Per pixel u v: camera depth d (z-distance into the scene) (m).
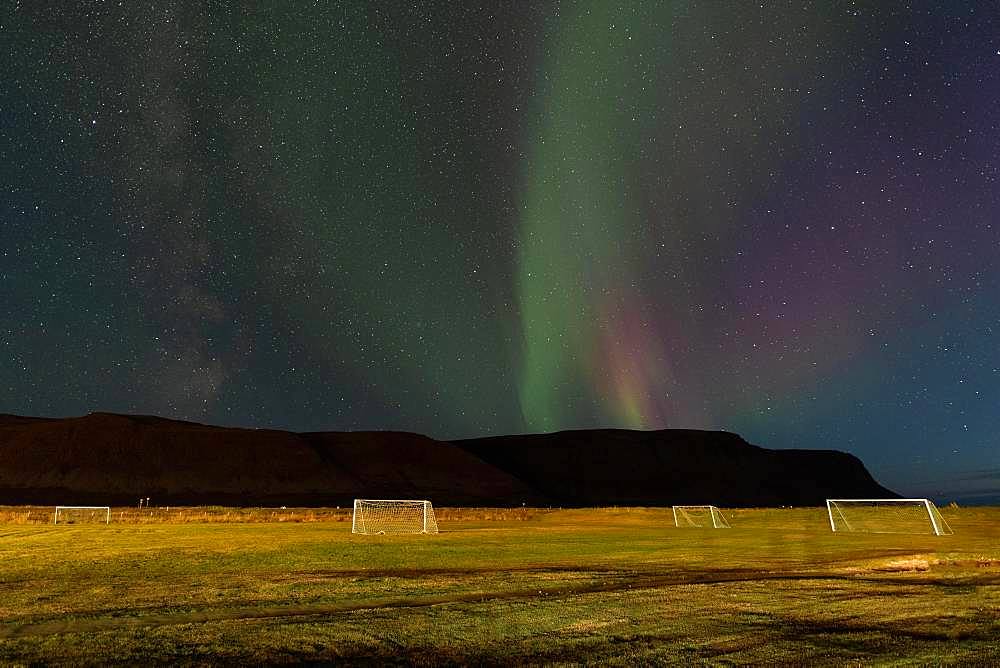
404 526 44.06
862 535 33.66
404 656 8.55
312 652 8.71
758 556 22.44
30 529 39.41
